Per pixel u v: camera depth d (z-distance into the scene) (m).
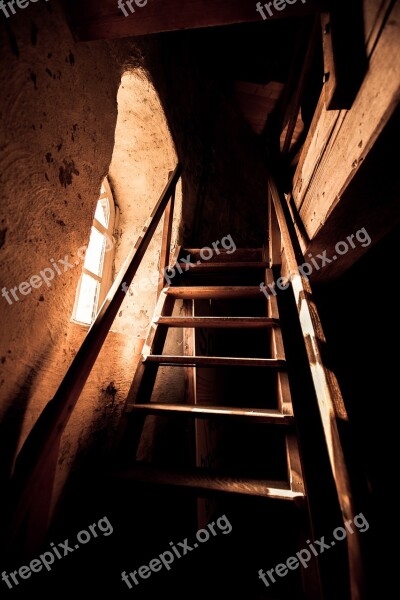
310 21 2.07
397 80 0.85
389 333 2.42
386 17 0.90
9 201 0.97
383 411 2.38
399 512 1.89
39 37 1.08
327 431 0.83
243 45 3.84
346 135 1.22
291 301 2.12
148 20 1.16
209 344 2.57
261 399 3.16
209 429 2.27
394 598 1.34
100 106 1.53
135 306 2.52
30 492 0.78
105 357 1.63
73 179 1.30
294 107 2.31
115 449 1.32
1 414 0.97
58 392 0.93
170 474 1.24
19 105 1.00
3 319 0.96
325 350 0.97
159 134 2.71
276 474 2.82
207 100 4.02
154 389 2.20
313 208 1.69
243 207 4.58
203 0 1.08
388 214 1.42
